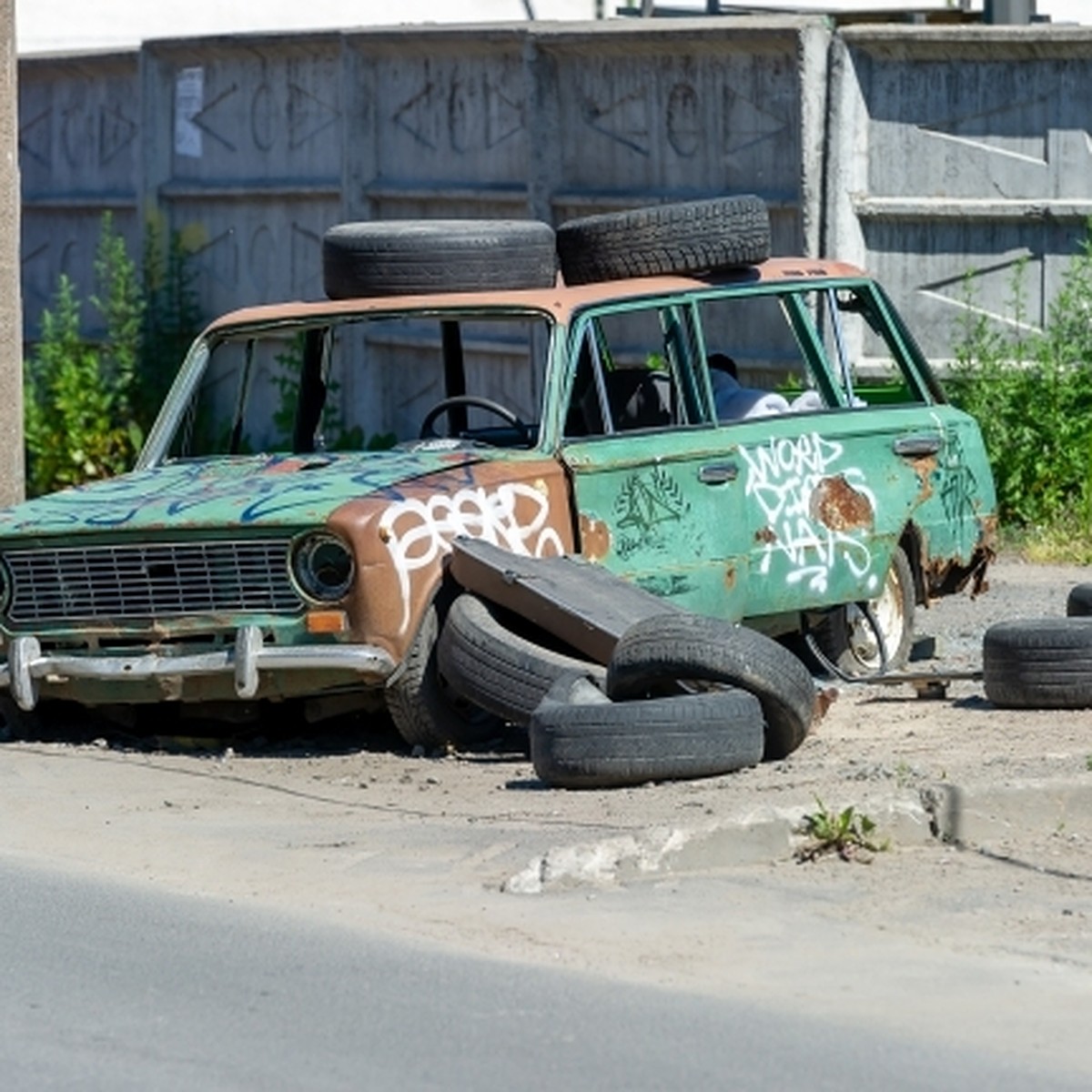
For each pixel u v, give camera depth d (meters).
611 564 24.41
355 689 23.09
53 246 53.09
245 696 22.81
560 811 20.27
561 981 15.85
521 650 22.38
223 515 22.89
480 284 25.73
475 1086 13.78
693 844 18.58
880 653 27.70
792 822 19.00
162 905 18.09
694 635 21.59
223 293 48.16
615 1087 13.74
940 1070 14.03
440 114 42.81
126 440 48.06
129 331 48.28
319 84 45.41
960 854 19.03
